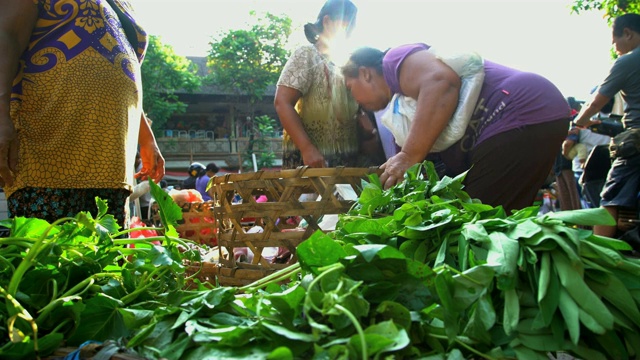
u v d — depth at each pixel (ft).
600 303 2.53
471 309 2.69
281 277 3.45
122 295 3.38
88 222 3.34
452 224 3.31
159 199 3.85
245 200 5.28
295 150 8.62
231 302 2.97
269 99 80.94
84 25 5.45
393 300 2.67
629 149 9.39
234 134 83.20
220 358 2.37
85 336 2.95
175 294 3.19
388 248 2.70
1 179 4.83
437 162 6.74
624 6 19.39
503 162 6.00
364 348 2.06
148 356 2.61
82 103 5.36
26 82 5.30
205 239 9.67
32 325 2.66
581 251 2.78
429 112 5.71
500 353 2.51
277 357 2.16
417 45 6.24
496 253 2.81
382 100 6.82
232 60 71.00
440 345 2.57
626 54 9.86
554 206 21.79
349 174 5.16
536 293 2.71
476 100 6.07
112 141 5.53
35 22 5.32
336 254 2.73
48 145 5.34
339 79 8.07
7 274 3.26
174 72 68.80
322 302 2.38
